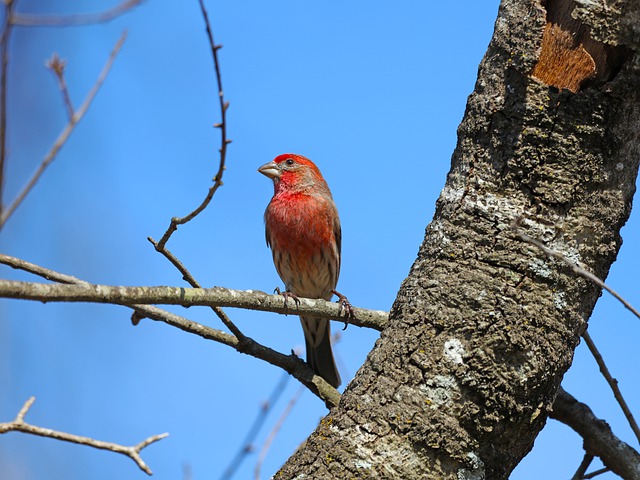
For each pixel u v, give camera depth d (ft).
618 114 26.81
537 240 26.55
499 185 27.14
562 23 26.94
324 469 25.76
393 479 25.36
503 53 27.63
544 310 26.22
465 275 26.68
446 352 26.13
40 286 24.79
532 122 26.91
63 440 22.57
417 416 25.73
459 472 25.59
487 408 25.72
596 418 32.42
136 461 22.89
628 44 26.48
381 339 27.50
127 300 26.68
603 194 26.96
